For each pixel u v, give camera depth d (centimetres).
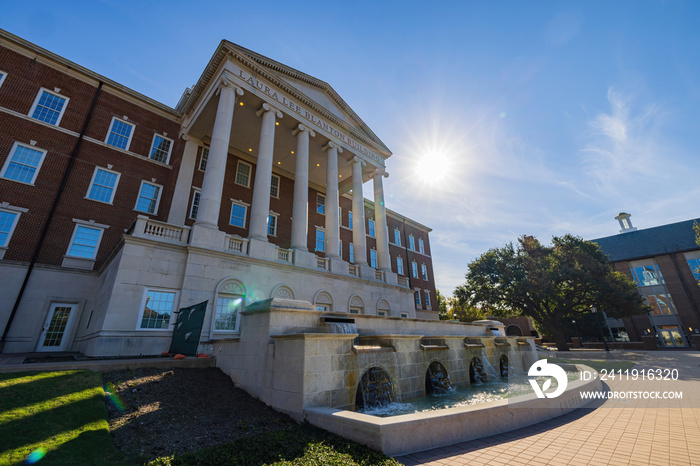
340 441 612
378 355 1016
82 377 872
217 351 1181
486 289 4797
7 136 1891
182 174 2416
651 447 593
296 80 2605
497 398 1092
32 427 580
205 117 2411
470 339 1603
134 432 639
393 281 2892
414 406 985
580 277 4119
